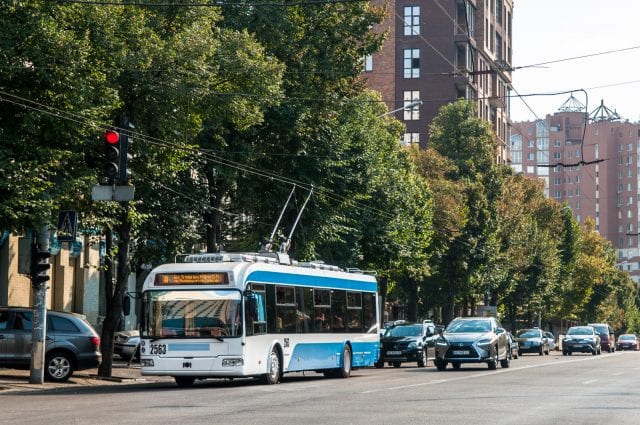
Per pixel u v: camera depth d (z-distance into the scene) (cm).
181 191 4106
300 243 4844
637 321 19312
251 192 4600
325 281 3525
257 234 4916
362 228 5772
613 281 15250
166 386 3098
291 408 2083
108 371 3494
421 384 3092
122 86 3212
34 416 1867
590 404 2261
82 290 4903
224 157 4253
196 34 3281
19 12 2750
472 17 13000
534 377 3572
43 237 3002
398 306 9781
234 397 2439
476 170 9069
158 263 4116
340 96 4762
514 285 9444
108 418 1820
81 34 3003
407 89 12575
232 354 2927
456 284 8238
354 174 5006
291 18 4569
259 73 3659
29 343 3105
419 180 7181
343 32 4625
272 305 3138
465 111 9375
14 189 2623
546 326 14850
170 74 3253
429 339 5388
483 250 8162
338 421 1791
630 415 1966
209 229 4375
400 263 6419
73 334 3173
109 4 3016
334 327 3562
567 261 11944
